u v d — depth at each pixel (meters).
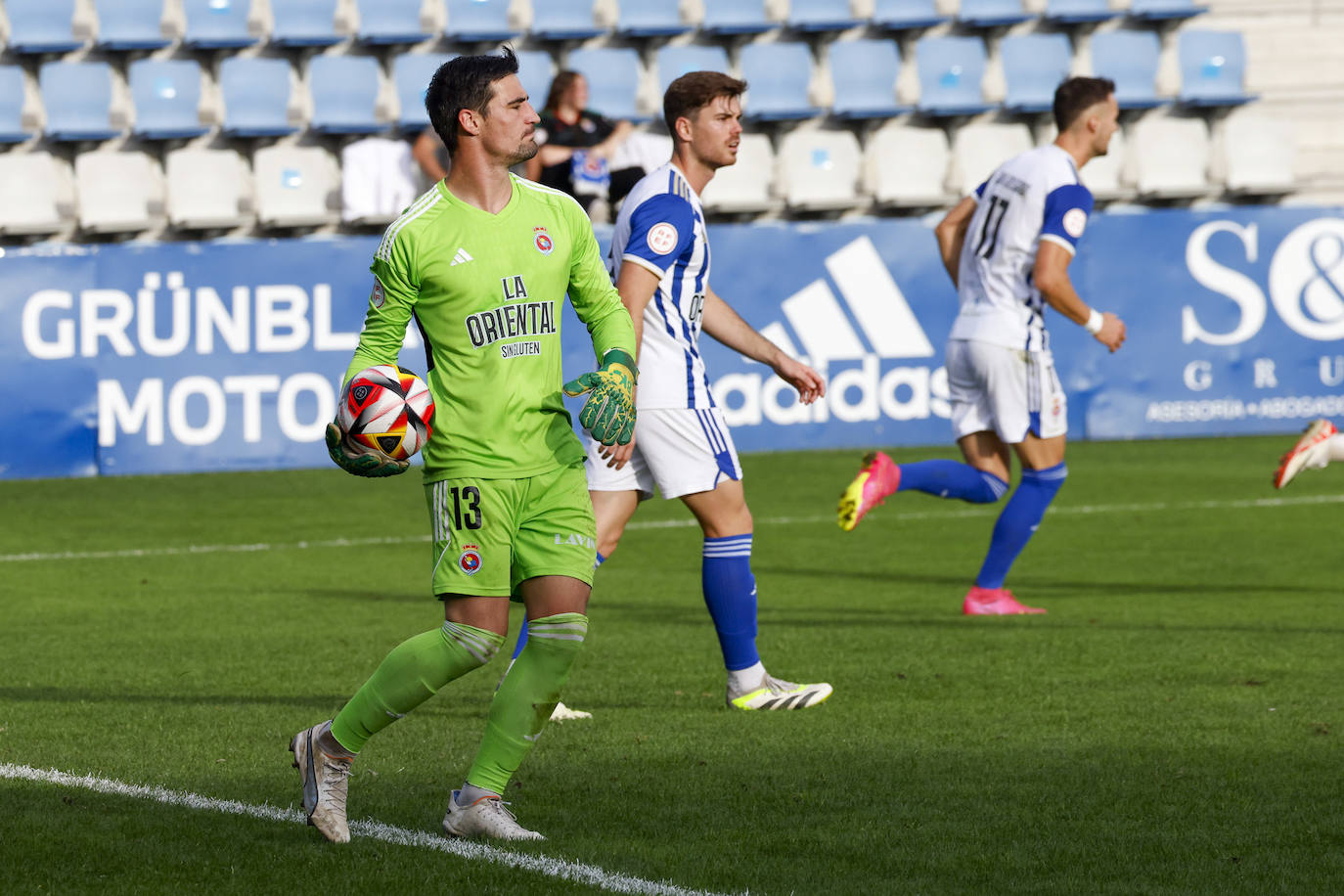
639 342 17.42
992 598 25.11
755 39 60.53
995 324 24.95
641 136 47.94
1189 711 17.47
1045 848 12.23
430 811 13.48
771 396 48.44
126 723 17.30
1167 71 62.16
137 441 44.91
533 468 12.36
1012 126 59.31
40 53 55.66
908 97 61.34
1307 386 51.53
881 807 13.52
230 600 26.81
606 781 14.54
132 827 12.86
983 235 25.38
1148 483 42.34
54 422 44.34
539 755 15.62
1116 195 58.84
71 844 12.30
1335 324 51.56
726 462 17.91
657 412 17.78
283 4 56.84
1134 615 24.66
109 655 21.73
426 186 53.12
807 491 41.56
